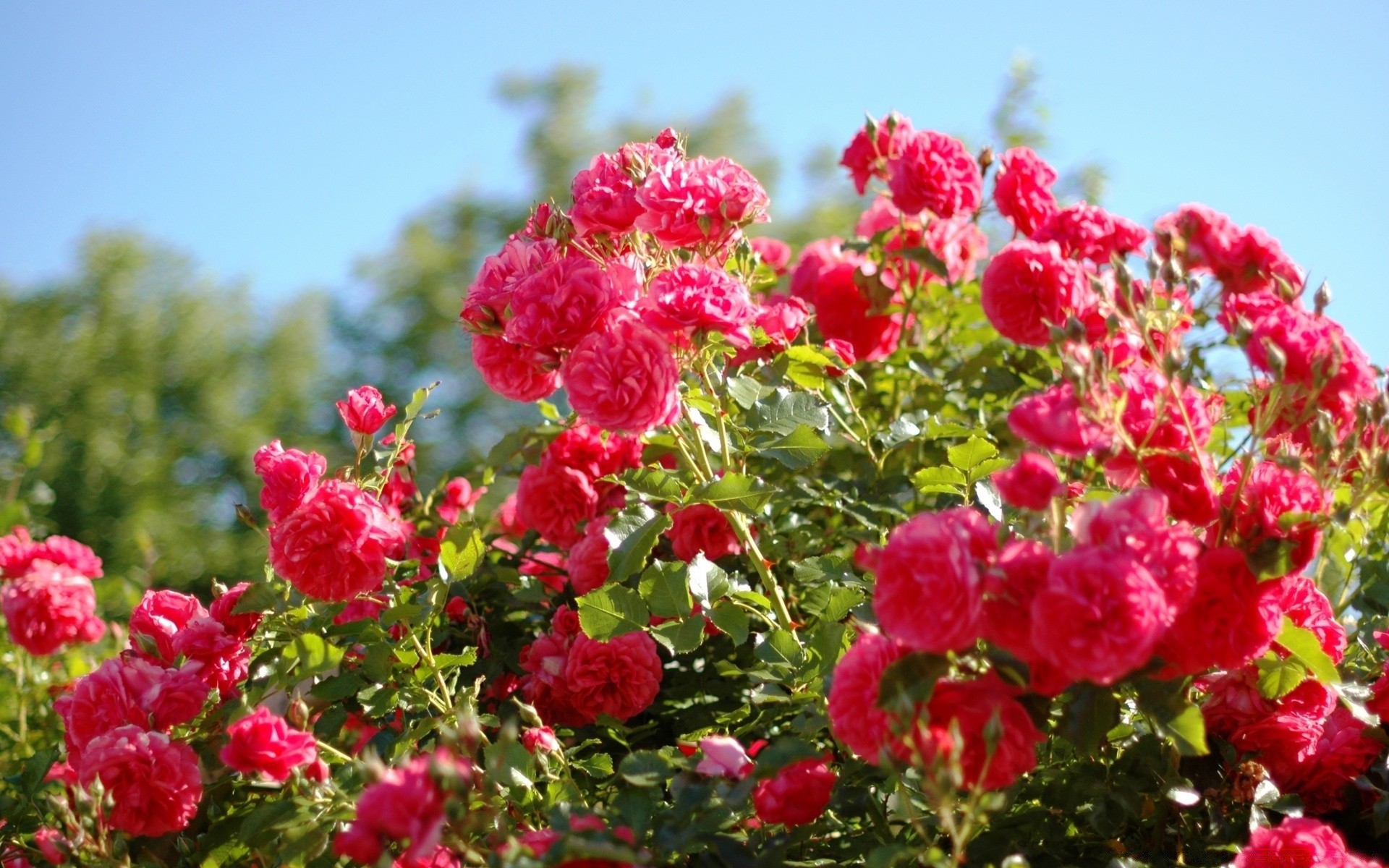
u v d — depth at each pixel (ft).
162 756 5.41
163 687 5.65
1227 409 6.12
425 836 4.78
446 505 6.73
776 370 6.17
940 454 6.44
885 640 4.92
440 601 5.74
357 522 5.56
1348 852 5.41
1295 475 5.03
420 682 5.72
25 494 9.03
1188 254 5.94
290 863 5.40
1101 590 4.72
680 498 5.66
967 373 6.64
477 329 5.60
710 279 5.43
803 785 5.11
